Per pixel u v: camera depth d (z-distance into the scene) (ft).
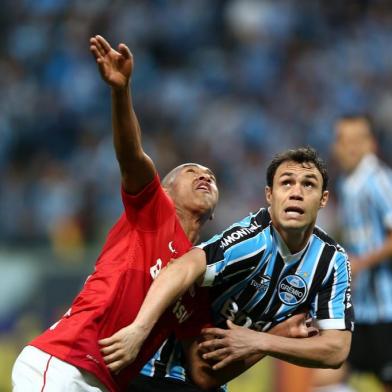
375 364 83.10
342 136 84.69
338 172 151.43
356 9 213.66
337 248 55.21
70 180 174.19
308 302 55.01
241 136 184.65
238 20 211.00
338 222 137.90
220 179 175.22
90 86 196.34
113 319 51.44
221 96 196.95
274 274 53.83
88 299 51.90
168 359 54.95
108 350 49.52
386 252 80.07
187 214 55.83
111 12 212.23
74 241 154.30
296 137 185.37
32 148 190.08
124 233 53.83
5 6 217.56
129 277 52.19
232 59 206.08
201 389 55.47
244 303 54.54
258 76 200.03
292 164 53.06
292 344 52.90
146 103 194.49
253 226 54.08
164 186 56.75
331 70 200.34
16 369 51.44
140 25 210.38
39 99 196.24
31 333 127.34
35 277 130.52
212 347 53.21
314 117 189.26
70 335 50.78
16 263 132.77
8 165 184.65
